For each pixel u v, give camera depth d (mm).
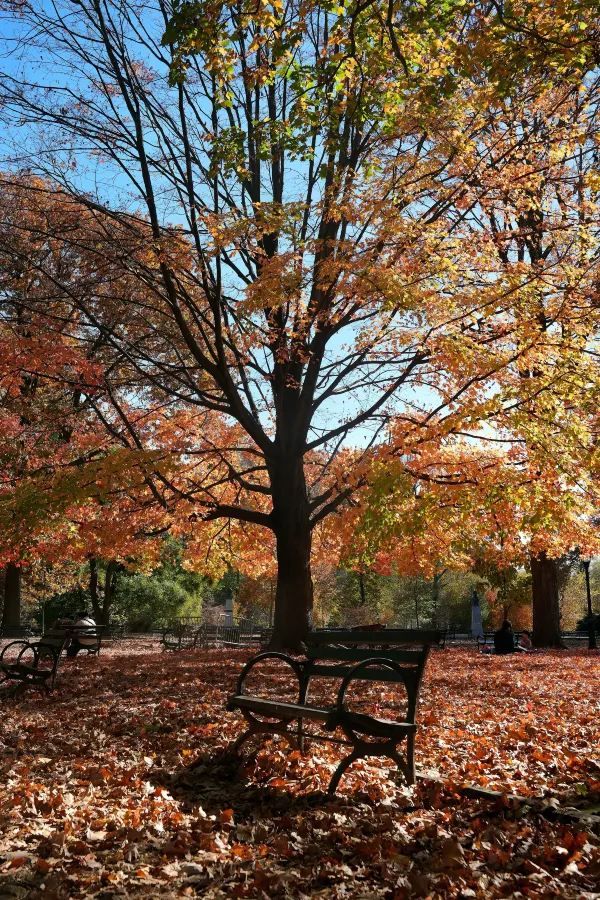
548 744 6641
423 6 9008
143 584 42875
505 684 11344
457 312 12984
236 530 21656
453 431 13008
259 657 6707
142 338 17969
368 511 11922
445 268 12438
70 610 43406
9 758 6695
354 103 11391
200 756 6402
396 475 11766
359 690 10602
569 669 13945
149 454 14445
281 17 10070
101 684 12188
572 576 51656
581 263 13961
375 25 10227
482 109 12820
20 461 20750
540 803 4664
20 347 16203
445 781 5367
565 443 12172
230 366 17031
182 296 15430
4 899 3490
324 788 5457
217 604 55938
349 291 12477
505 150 13711
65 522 17000
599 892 3553
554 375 12195
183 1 9344
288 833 4527
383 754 5312
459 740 6980
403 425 13625
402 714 8508
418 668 5660
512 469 12867
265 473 21438
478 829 4441
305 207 12930
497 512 14039
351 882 3789
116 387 19016
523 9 8453
